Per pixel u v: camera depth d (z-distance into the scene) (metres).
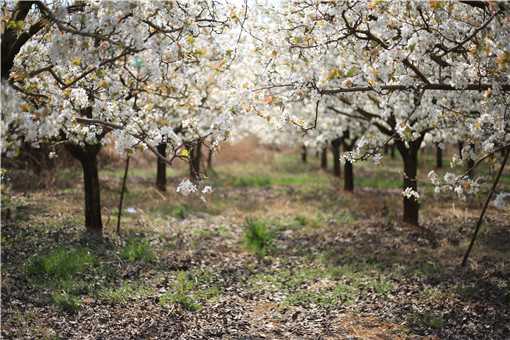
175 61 7.04
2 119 5.14
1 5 6.05
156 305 8.72
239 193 22.97
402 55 6.63
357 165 35.06
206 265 11.55
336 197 21.38
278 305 9.16
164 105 10.80
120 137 6.20
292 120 8.12
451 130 10.98
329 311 8.82
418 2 6.31
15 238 11.79
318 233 14.95
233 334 7.77
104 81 6.72
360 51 7.92
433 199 19.56
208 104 12.83
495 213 16.61
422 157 35.91
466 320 8.22
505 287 9.55
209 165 29.88
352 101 12.57
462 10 7.55
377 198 20.77
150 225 14.74
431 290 9.62
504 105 7.21
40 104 5.88
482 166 24.39
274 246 13.14
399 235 14.15
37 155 18.95
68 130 6.98
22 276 9.31
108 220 14.05
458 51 7.06
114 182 21.47
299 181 27.27
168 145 6.93
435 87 7.20
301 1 8.10
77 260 10.20
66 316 7.84
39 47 7.11
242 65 11.86
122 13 5.78
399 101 10.92
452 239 13.61
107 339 7.18
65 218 14.09
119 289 9.26
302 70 8.69
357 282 10.23
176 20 6.48
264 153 42.84
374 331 7.93
